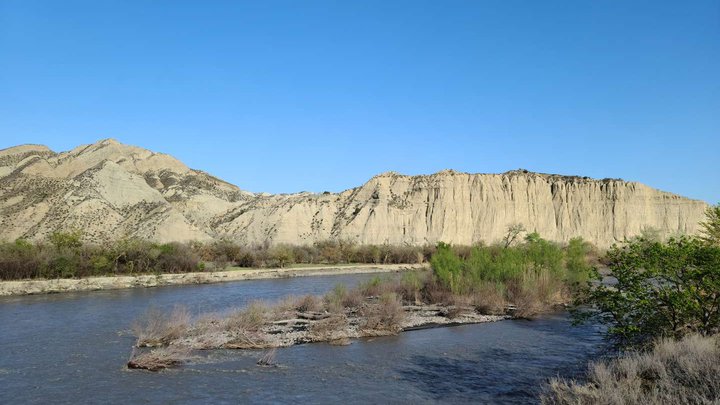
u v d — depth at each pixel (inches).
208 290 1660.9
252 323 972.6
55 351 806.5
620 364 552.7
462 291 1288.1
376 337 925.8
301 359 766.5
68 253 1841.8
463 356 784.3
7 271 1672.0
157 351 749.9
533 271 1392.7
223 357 776.3
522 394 594.2
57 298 1438.2
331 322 981.2
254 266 2529.5
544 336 933.2
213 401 580.7
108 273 1893.5
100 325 1018.7
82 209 3314.5
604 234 4158.5
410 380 660.7
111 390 617.9
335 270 2432.3
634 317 642.8
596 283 1489.9
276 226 4050.2
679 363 488.1
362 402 576.4
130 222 3474.4
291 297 1229.1
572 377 649.6
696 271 589.3
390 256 2970.0
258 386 636.1
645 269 628.7
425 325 1040.8
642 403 417.1
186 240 3280.0
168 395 601.3
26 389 621.0
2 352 799.7
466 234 4106.8
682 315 613.3
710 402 385.1
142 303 1337.4
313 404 571.5
